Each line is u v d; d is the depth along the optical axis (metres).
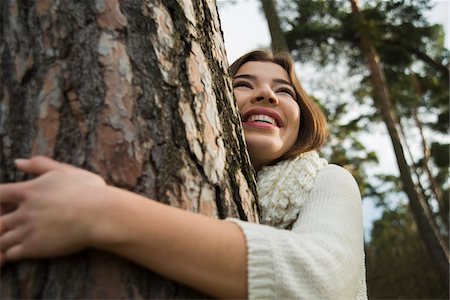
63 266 0.93
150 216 0.91
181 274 0.94
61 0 1.06
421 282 10.28
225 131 1.22
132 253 0.91
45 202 0.88
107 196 0.89
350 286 1.14
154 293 0.95
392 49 10.66
